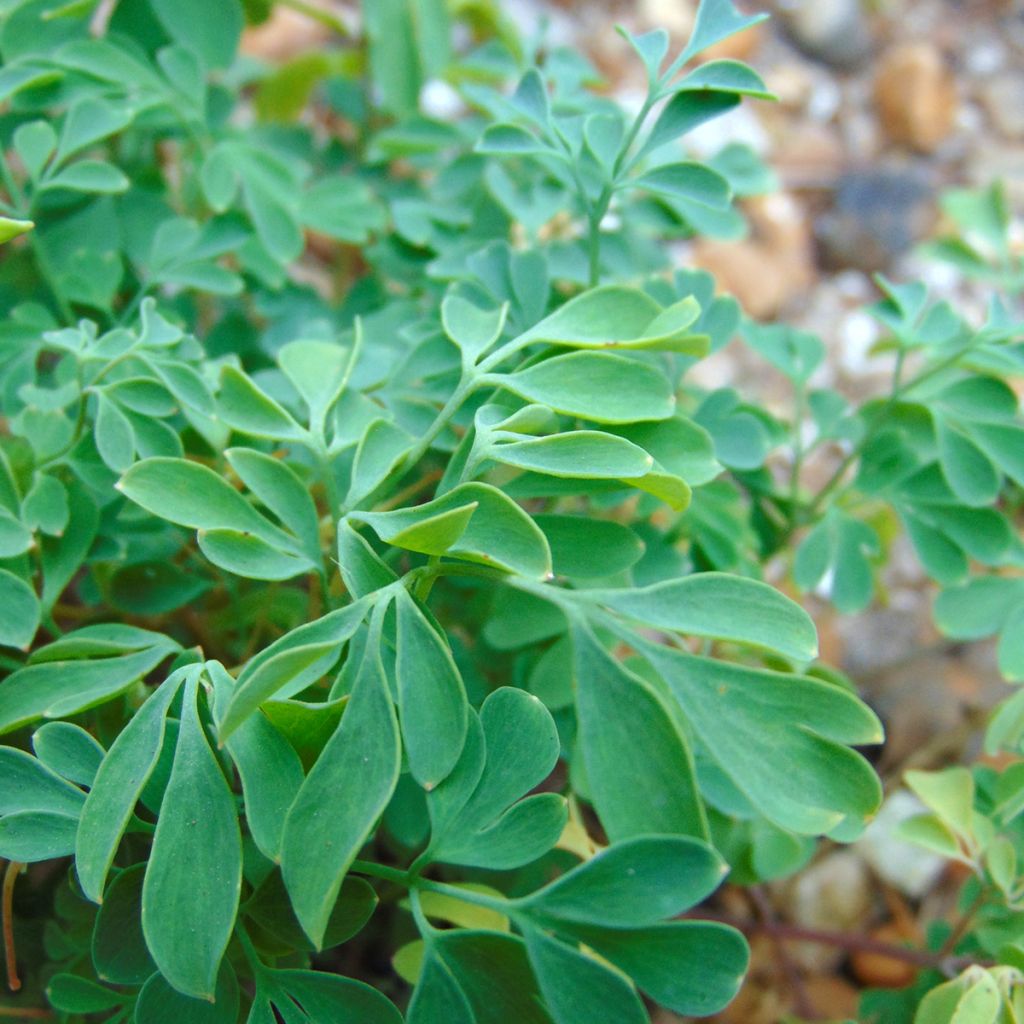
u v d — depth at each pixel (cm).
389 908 24
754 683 17
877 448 25
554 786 26
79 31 26
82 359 21
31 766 18
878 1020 22
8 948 19
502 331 21
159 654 19
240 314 28
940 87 53
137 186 27
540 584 18
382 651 18
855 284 49
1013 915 21
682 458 19
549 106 22
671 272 30
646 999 26
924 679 34
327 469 20
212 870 16
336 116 45
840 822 16
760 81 20
